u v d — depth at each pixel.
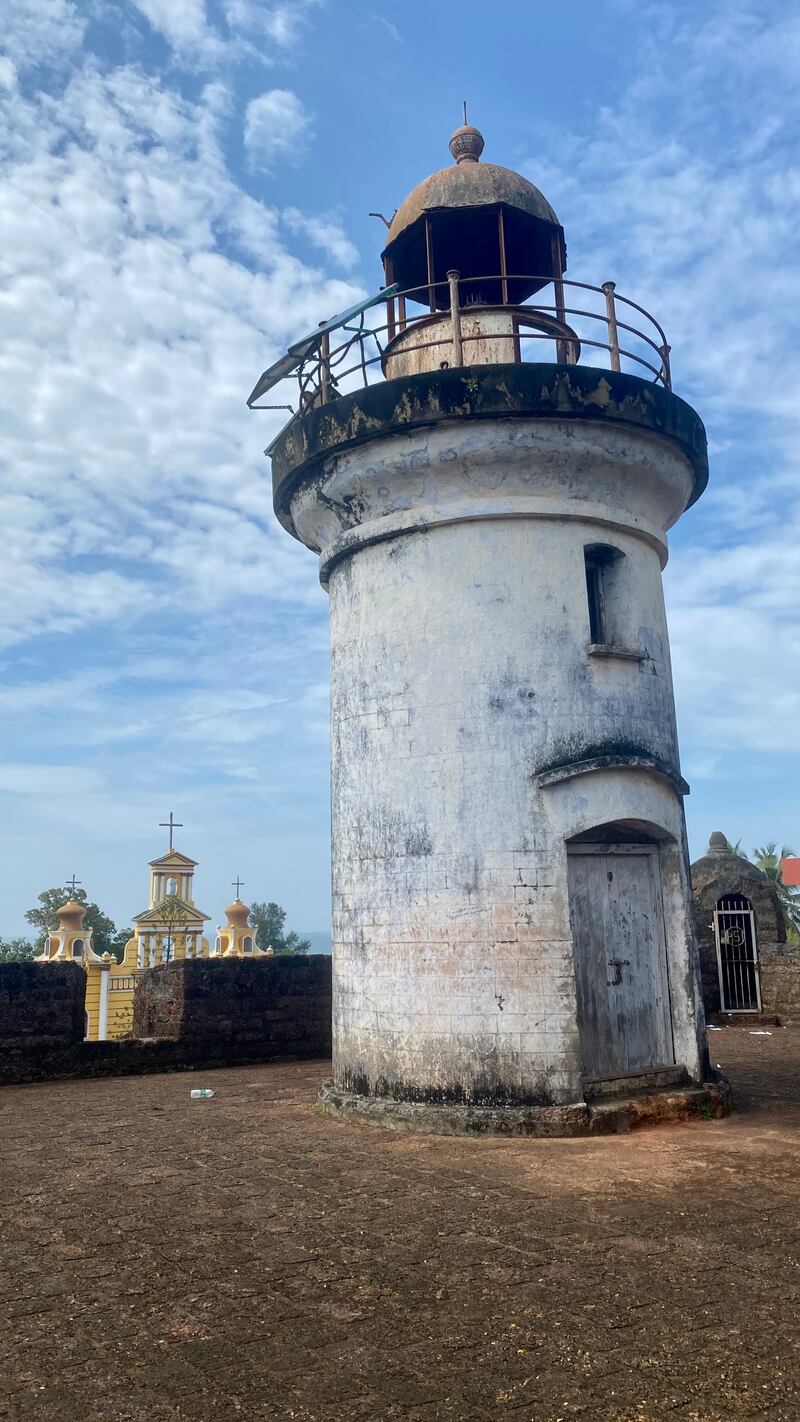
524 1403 4.25
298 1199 7.25
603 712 9.96
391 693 10.23
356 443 10.12
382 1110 9.59
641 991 10.21
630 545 10.68
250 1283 5.62
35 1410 4.26
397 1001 9.79
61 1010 13.76
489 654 9.83
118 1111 11.12
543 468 10.01
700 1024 10.40
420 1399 4.30
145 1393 4.39
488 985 9.32
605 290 10.66
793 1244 6.09
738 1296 5.30
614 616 10.60
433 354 11.37
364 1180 7.71
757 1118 9.81
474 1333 4.90
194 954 32.56
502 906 9.38
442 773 9.77
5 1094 12.50
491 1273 5.67
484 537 10.05
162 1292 5.54
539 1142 8.76
